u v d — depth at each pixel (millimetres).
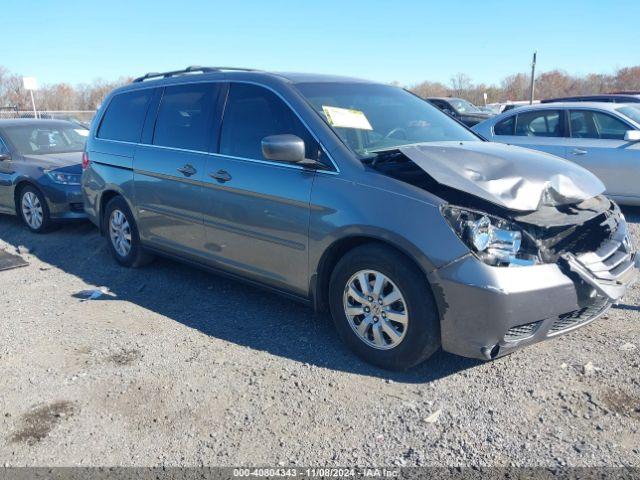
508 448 2859
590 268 3371
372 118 4316
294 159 3760
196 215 4742
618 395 3266
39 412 3295
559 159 4129
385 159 3803
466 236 3205
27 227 8141
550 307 3244
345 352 3910
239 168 4320
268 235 4137
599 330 4102
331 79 4652
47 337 4297
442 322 3303
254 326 4395
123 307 4883
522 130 8625
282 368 3717
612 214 3947
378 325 3598
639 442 2863
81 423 3182
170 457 2885
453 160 3621
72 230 7852
